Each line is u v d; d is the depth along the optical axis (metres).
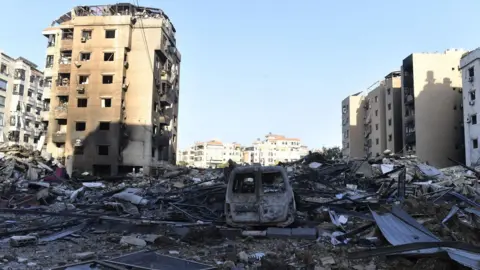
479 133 39.75
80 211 14.00
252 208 9.56
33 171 30.27
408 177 22.64
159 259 6.92
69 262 6.82
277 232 9.10
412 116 51.06
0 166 30.23
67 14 50.72
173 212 12.94
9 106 63.28
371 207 12.84
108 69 46.47
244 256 7.08
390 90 58.88
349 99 71.38
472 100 41.03
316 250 7.77
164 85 51.12
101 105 45.91
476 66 40.44
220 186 16.70
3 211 13.84
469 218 10.17
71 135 45.69
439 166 48.59
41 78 70.81
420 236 7.32
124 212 13.75
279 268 6.32
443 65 50.50
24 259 6.95
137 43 48.00
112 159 44.81
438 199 14.45
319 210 12.48
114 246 8.34
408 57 52.38
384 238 7.96
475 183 20.83
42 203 17.61
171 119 54.53
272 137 168.25
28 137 66.69
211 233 8.95
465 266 5.54
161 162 47.78
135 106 46.97
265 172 10.28
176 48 57.88
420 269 5.91
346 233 8.99
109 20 47.34
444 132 49.31
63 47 47.94
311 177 20.64
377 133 62.81
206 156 160.50
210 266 6.49
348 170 24.50
